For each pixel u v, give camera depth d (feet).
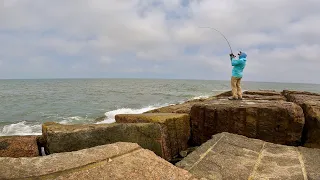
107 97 122.21
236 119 22.93
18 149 13.23
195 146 24.67
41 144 14.46
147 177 8.55
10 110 77.10
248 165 12.02
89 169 8.61
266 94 42.42
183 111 28.68
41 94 145.28
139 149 10.71
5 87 240.94
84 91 173.99
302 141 22.34
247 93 44.39
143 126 14.89
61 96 130.11
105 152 9.87
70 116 64.28
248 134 22.58
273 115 21.83
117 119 23.36
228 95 45.91
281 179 10.53
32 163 8.61
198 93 143.54
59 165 8.60
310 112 22.07
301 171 11.34
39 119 60.39
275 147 14.61
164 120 21.02
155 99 107.76
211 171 11.32
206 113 24.20
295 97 33.04
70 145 13.38
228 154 13.38
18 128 49.14
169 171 9.14
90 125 14.64
